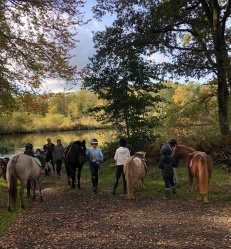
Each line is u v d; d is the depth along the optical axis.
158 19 16.28
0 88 10.72
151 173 13.33
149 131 17.97
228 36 17.97
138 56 17.02
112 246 5.38
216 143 14.95
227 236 5.72
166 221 6.84
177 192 9.87
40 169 9.41
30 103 11.91
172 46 16.59
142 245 5.36
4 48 10.21
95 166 10.63
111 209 8.17
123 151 10.18
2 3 9.38
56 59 10.45
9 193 8.09
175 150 9.96
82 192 10.80
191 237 5.72
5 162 11.11
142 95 17.67
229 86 15.67
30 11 9.61
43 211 8.26
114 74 17.27
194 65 15.24
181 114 17.23
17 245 5.68
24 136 57.56
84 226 6.68
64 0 9.45
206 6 16.95
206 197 8.38
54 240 5.86
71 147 11.33
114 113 17.77
